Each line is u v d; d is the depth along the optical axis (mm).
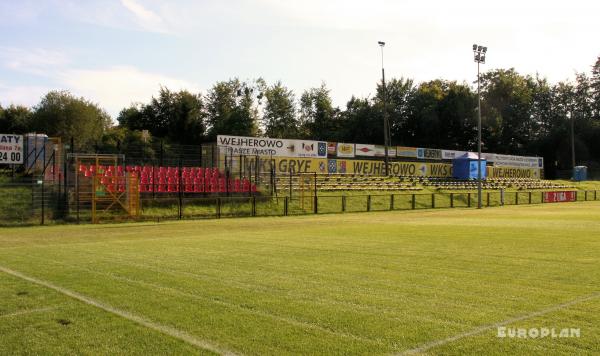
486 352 5664
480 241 16672
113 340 6152
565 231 20328
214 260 12438
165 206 31031
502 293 8555
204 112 86562
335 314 7219
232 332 6418
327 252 13953
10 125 64375
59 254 13742
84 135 62219
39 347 5922
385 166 54000
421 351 5711
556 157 89000
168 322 6863
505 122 93000
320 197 38312
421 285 9234
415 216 31250
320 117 95562
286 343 5992
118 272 10641
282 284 9320
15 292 8648
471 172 59750
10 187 28578
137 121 73562
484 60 42312
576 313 7246
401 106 92125
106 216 27516
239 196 34906
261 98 90562
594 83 99125
